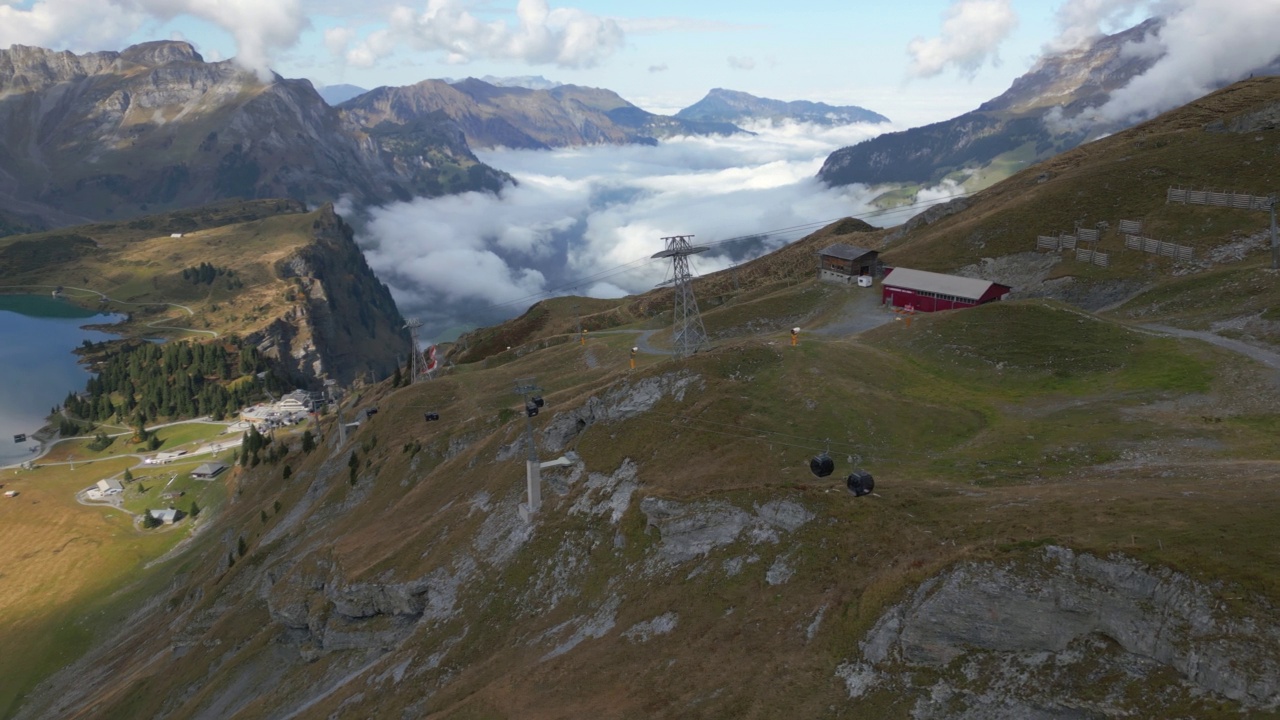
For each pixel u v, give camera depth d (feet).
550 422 326.24
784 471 227.81
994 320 338.75
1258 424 215.92
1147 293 375.45
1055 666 126.31
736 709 150.92
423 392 524.93
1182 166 475.72
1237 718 104.47
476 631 252.01
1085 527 144.87
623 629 204.13
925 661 139.03
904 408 260.83
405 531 339.16
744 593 186.50
